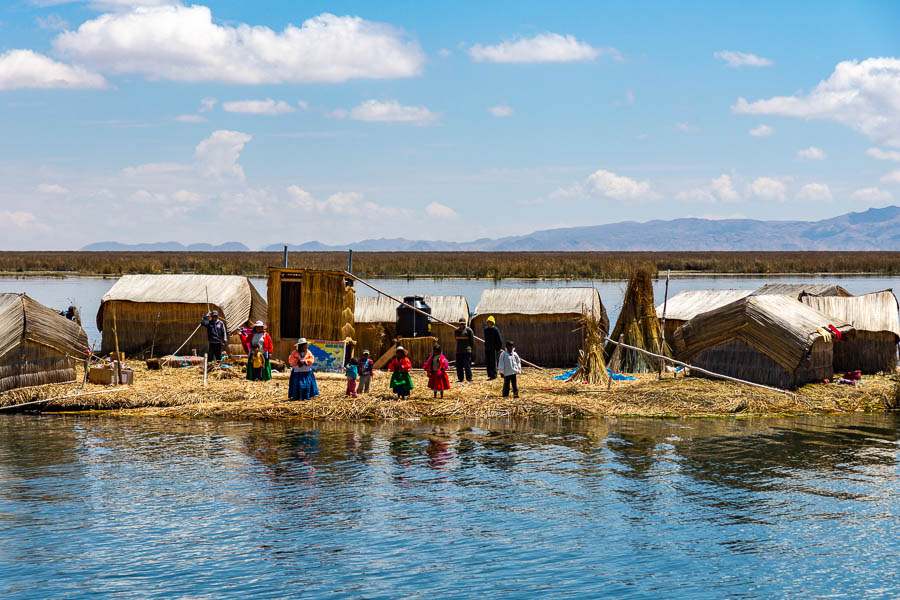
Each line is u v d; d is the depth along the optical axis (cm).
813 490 1470
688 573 1123
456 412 2072
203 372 2506
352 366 2166
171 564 1140
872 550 1201
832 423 2012
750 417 2080
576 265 10250
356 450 1733
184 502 1390
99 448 1731
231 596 1048
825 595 1060
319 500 1406
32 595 1042
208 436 1847
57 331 2275
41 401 2102
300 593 1056
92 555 1167
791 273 10381
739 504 1395
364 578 1102
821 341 2352
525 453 1717
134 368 2602
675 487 1487
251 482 1505
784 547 1211
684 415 2091
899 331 2548
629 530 1276
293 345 2619
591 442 1811
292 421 2019
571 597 1053
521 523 1305
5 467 1584
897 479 1534
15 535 1236
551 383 2417
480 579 1101
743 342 2336
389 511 1356
